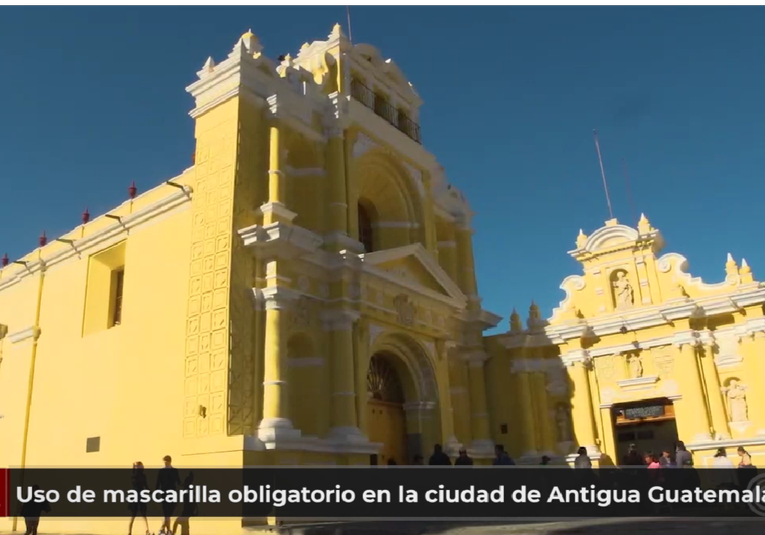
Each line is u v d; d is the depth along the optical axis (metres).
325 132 20.77
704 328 22.75
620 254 24.88
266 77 18.80
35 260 24.45
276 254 17.05
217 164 17.92
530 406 24.64
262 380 16.38
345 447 17.20
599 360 24.52
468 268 26.61
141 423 17.73
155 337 18.25
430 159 25.12
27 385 22.66
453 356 24.67
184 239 18.53
